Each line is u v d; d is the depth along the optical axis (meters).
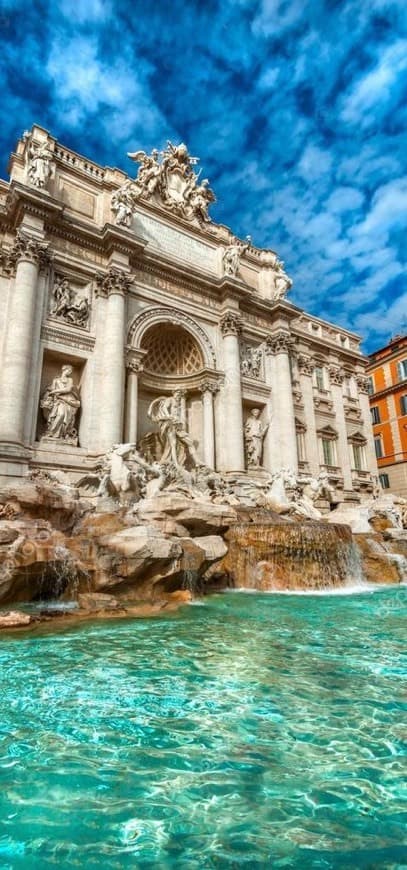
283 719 4.53
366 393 39.72
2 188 23.58
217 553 13.10
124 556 10.62
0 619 8.05
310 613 10.12
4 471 18.08
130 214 25.39
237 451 26.66
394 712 4.68
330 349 37.97
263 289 33.91
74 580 10.31
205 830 2.95
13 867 2.57
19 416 19.14
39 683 5.45
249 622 9.02
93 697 5.05
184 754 3.88
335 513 22.77
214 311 29.33
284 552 15.02
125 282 24.33
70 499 14.08
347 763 3.73
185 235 29.83
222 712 4.69
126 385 23.75
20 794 3.30
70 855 2.71
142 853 2.72
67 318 22.77
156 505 14.81
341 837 2.88
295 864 2.62
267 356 32.03
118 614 9.27
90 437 21.67
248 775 3.57
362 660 6.46
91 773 3.58
